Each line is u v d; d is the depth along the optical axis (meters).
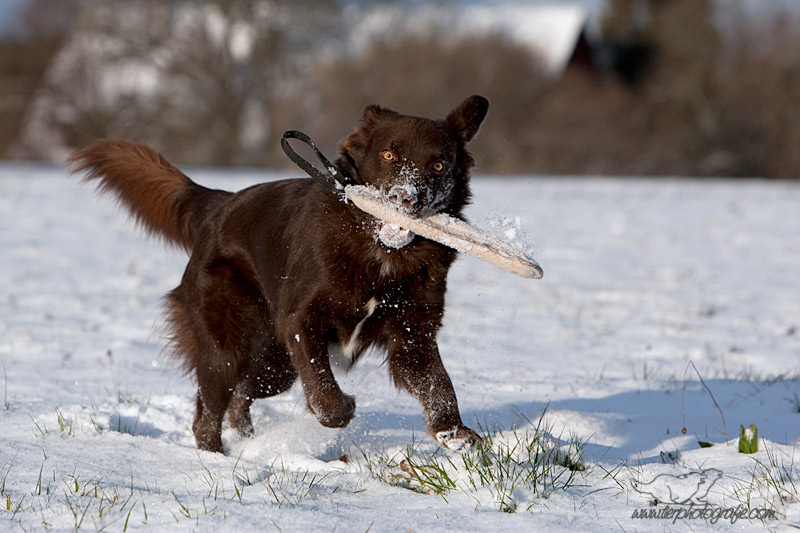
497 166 117.12
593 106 122.31
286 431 16.41
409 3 133.75
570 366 22.69
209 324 15.99
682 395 18.33
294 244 15.08
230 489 11.98
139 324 26.75
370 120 15.43
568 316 29.86
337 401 14.11
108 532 10.26
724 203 69.38
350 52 129.75
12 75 138.00
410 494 12.05
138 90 133.25
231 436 16.42
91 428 15.17
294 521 10.62
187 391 19.08
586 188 81.69
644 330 27.70
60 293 31.66
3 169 95.06
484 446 13.26
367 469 13.52
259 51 132.62
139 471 12.91
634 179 107.19
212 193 17.75
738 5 126.12
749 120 122.19
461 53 121.06
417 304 14.89
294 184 16.25
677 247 47.19
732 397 18.91
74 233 47.62
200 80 133.12
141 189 18.19
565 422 16.20
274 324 15.56
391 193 13.95
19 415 15.80
